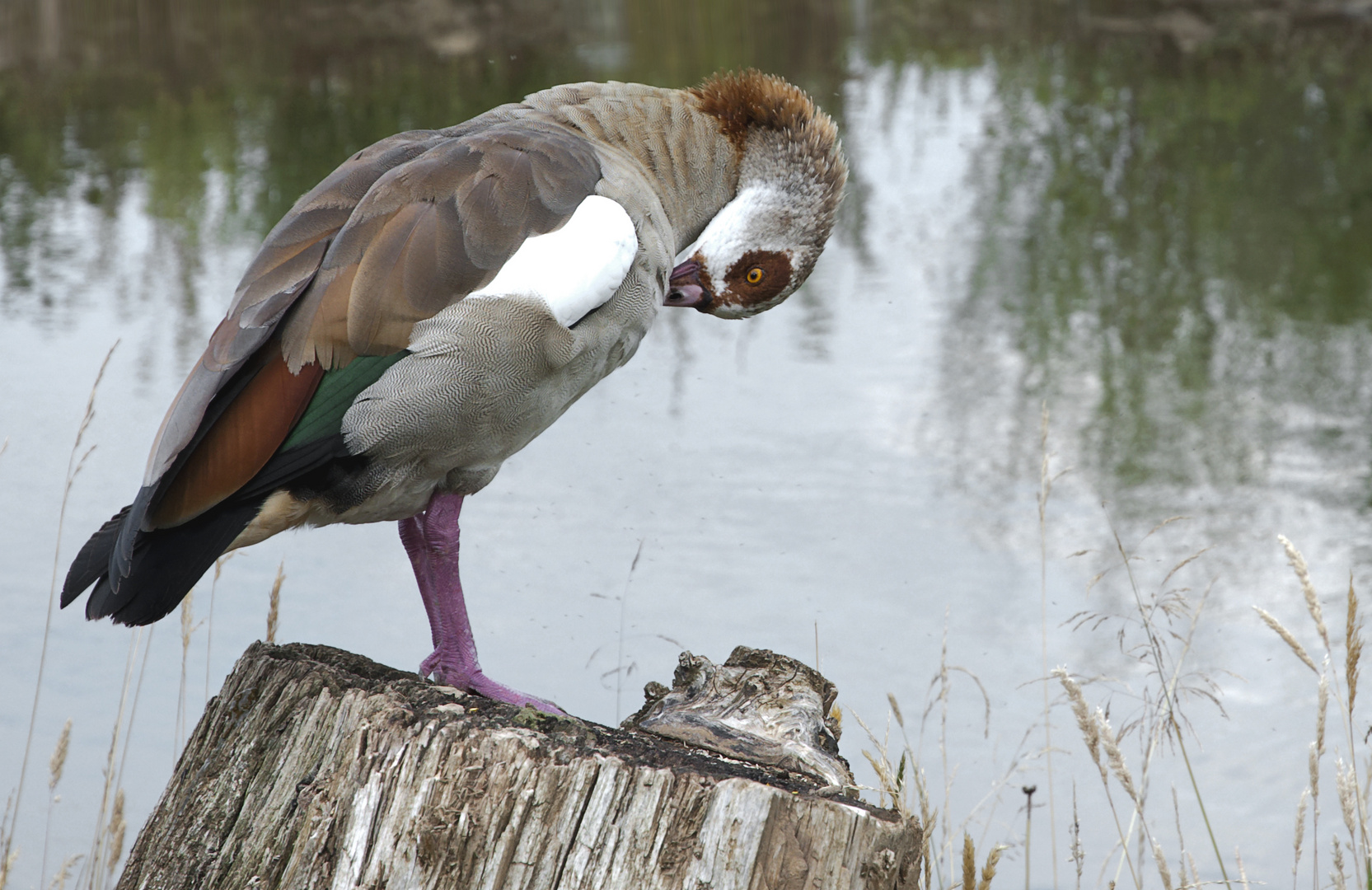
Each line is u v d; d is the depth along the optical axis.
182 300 13.39
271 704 3.92
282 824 3.75
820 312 13.41
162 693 7.53
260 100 21.23
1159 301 13.57
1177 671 5.95
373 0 29.16
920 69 23.02
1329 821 6.64
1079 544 9.09
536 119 5.10
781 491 9.71
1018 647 7.95
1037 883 6.30
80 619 8.16
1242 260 14.73
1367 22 25.98
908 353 12.34
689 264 5.57
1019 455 10.22
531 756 3.55
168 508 4.07
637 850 3.46
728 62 22.80
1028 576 8.69
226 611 8.25
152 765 6.96
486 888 3.51
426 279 4.27
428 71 22.61
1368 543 8.91
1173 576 8.71
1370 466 9.98
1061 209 16.50
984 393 11.42
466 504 9.61
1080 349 12.41
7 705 7.34
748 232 5.54
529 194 4.52
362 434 4.25
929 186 17.31
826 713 4.61
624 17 27.47
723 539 9.04
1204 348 12.42
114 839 5.34
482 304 4.30
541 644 7.81
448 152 4.59
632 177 4.94
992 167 18.05
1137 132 19.62
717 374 11.93
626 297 4.69
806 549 8.90
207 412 4.09
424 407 4.29
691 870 3.44
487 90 21.05
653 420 10.96
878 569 8.70
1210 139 19.31
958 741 7.20
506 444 4.59
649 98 5.41
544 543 8.98
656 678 7.52
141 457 10.13
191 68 23.58
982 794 6.84
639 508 9.48
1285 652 7.94
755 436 10.65
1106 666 7.79
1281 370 11.94
